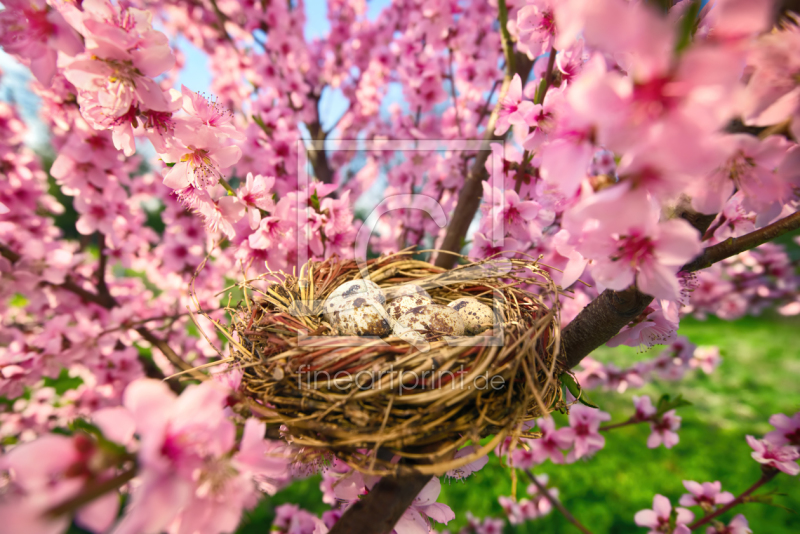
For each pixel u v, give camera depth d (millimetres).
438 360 176
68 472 97
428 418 159
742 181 123
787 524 403
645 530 414
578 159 110
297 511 340
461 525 406
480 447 151
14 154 349
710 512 245
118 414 109
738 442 553
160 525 100
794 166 116
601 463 507
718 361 393
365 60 520
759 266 424
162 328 359
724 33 91
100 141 293
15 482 102
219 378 173
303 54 451
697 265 159
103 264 339
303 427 157
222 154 190
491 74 361
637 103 90
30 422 377
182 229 374
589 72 101
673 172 93
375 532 150
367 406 162
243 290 220
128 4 254
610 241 124
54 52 157
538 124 195
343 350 176
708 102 85
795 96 106
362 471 148
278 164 346
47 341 313
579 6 88
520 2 235
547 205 218
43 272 301
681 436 568
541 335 184
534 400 177
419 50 410
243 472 122
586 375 360
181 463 109
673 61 85
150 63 154
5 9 144
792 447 223
